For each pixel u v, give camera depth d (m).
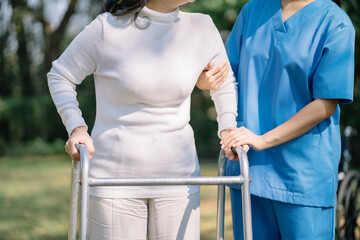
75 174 1.86
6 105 13.00
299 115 2.09
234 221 2.32
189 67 1.98
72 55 1.94
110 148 1.95
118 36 1.91
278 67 2.16
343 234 3.63
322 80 2.06
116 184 1.72
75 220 1.86
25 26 12.96
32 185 7.82
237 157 2.04
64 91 1.96
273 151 2.19
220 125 2.12
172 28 1.97
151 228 2.00
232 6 6.97
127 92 1.92
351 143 8.50
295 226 2.16
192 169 2.04
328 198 2.17
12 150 13.04
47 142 13.55
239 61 2.37
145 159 1.94
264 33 2.23
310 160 2.14
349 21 2.14
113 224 1.92
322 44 2.10
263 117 2.21
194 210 2.04
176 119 1.99
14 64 13.27
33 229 4.96
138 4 1.90
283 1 2.25
